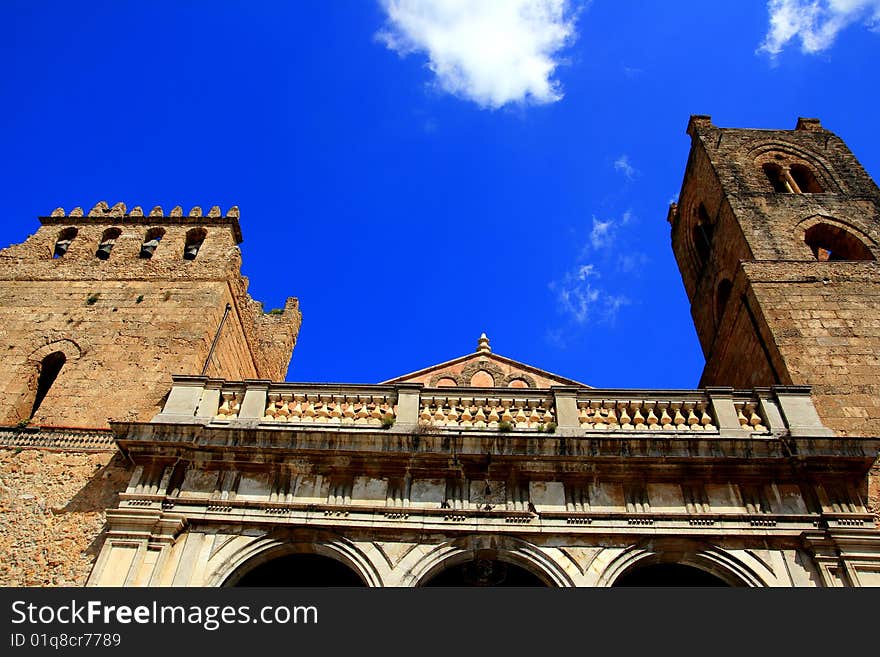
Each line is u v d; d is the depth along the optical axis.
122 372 21.45
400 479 17.42
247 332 27.39
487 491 17.19
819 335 22.38
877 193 28.61
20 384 21.33
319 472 17.53
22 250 26.22
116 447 19.27
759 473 17.27
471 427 18.33
